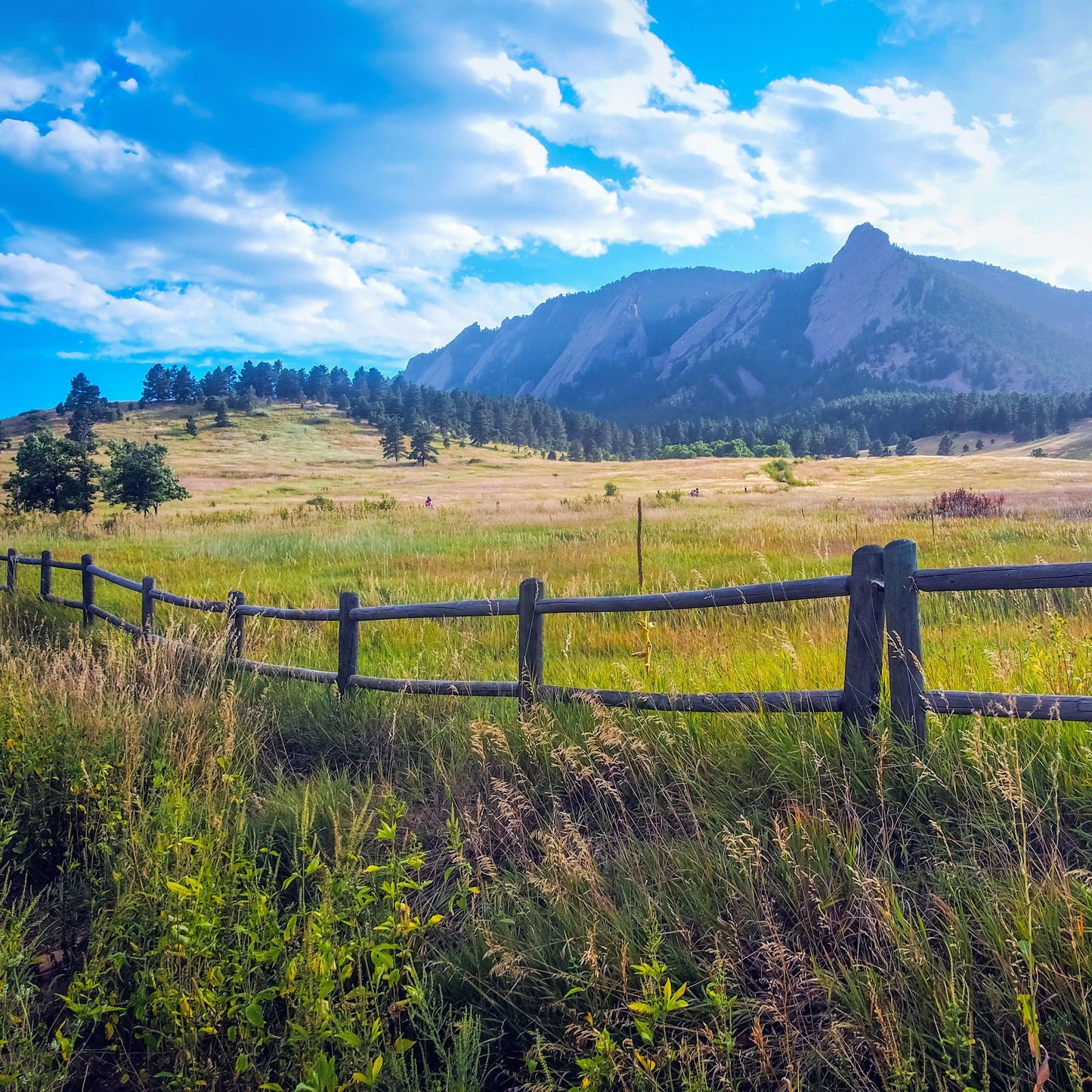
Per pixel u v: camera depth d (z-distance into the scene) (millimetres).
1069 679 3613
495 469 136375
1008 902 2473
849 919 2697
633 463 144500
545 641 7012
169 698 5371
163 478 37781
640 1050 2268
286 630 7770
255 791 4441
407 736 4898
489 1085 2516
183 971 2668
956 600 6926
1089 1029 2057
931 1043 2182
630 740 3832
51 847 3979
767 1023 2439
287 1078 2424
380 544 17375
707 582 10258
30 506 34188
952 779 3039
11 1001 2645
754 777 3576
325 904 2656
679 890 2938
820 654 4699
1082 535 12453
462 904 3021
